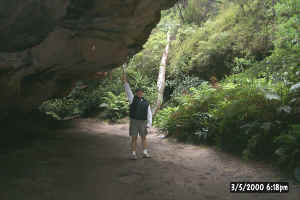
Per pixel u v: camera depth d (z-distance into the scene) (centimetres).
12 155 528
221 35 1244
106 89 1434
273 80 688
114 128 1080
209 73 1288
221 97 750
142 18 495
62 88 798
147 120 574
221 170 490
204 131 713
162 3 486
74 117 1373
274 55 755
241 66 1023
